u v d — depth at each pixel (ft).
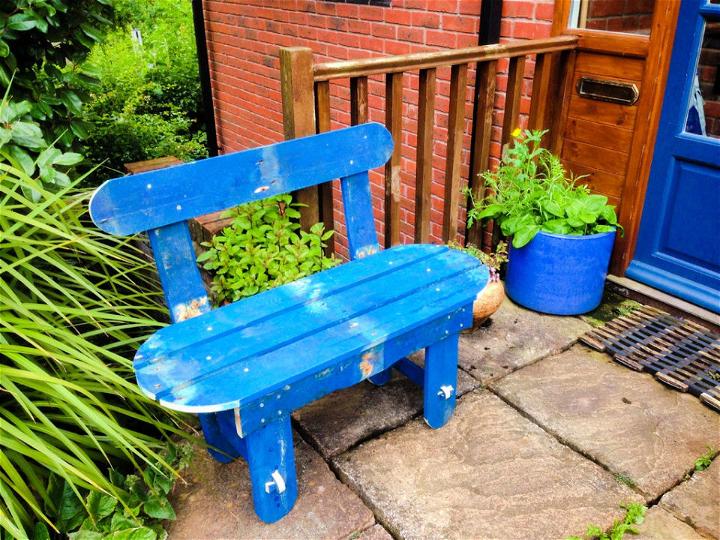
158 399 4.83
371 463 6.58
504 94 10.71
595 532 5.68
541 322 9.16
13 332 5.98
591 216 8.61
